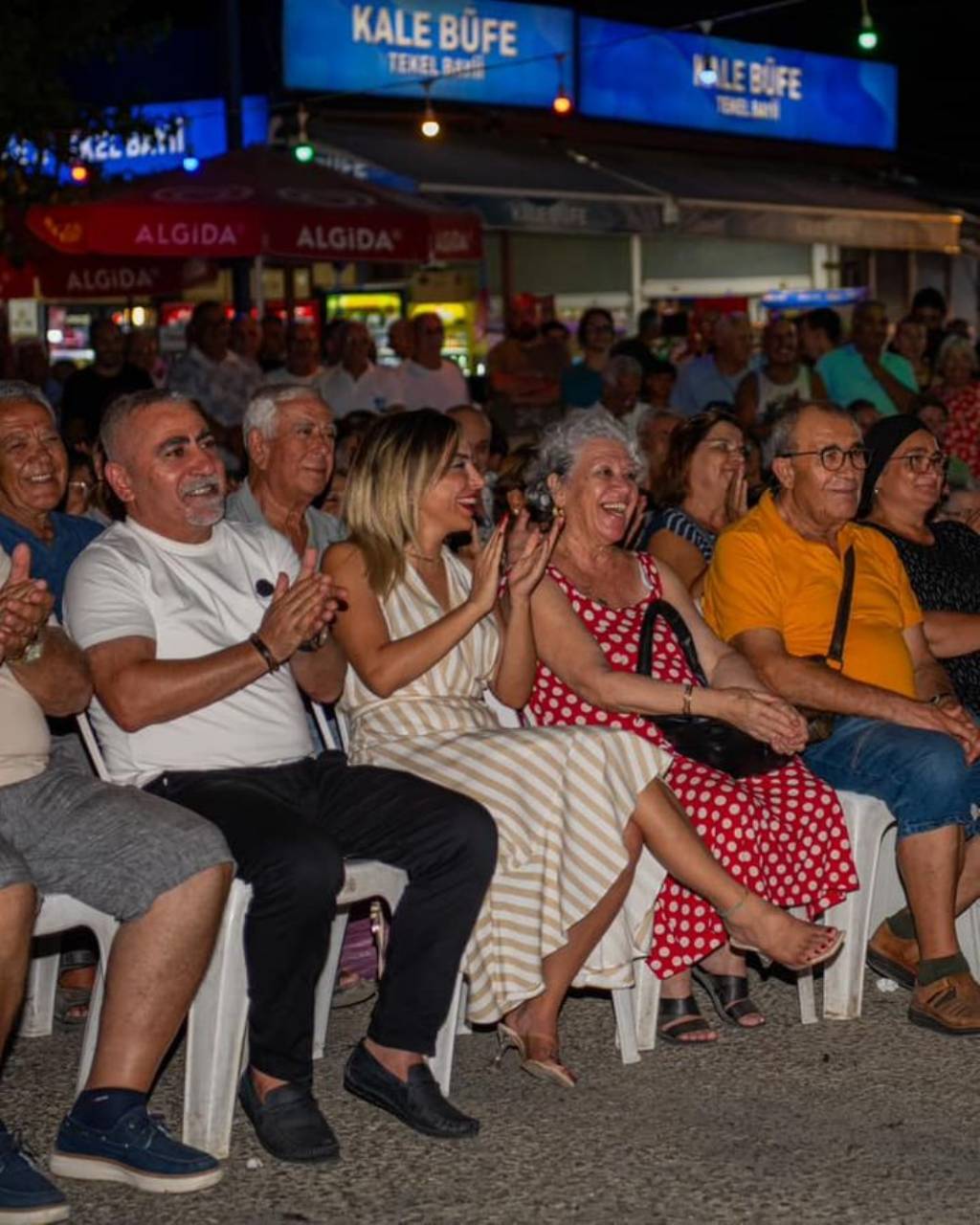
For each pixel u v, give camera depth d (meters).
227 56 14.05
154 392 4.90
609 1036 5.40
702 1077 5.03
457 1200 4.19
